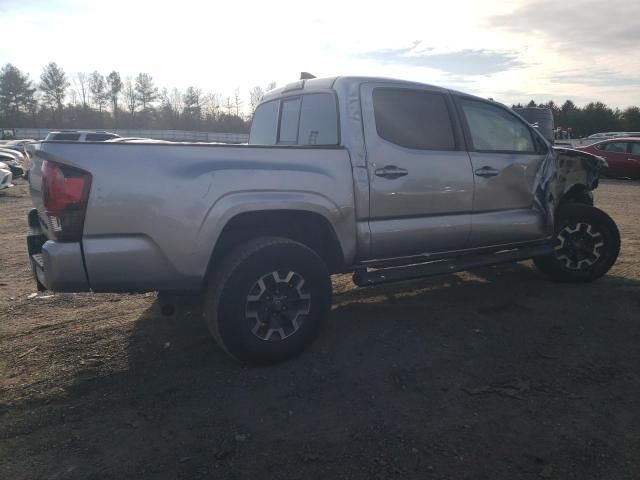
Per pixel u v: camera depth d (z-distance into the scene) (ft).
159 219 10.18
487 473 7.93
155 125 256.11
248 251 10.85
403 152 13.01
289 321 11.49
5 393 10.43
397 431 9.00
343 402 9.97
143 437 8.95
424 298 16.01
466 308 15.02
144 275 10.33
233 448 8.60
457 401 9.98
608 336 12.92
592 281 17.38
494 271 19.06
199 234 10.48
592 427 9.11
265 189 11.06
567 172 17.37
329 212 11.89
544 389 10.39
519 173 15.34
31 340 13.14
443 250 14.20
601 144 63.05
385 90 13.14
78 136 62.44
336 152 12.03
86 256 9.84
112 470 8.08
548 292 16.38
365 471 7.99
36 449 8.63
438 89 14.16
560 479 7.80
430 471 7.97
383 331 13.34
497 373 11.09
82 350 12.49
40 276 10.93
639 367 11.32
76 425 9.32
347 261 12.53
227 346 10.87
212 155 10.71
